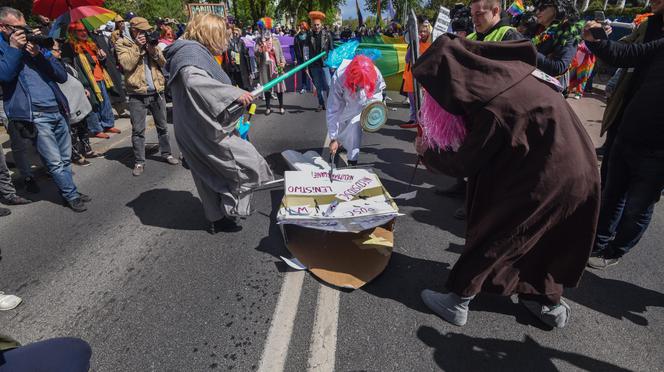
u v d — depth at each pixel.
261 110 7.68
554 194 1.62
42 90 3.23
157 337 2.05
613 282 2.49
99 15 4.62
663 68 2.12
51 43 3.13
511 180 1.69
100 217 3.41
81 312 2.25
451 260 2.75
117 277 2.57
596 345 2.00
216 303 2.30
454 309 2.08
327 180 2.92
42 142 3.28
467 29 5.10
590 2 21.56
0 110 3.72
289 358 1.92
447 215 3.42
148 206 3.62
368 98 3.50
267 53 7.56
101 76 5.88
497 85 1.57
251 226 3.20
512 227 1.74
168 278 2.54
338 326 2.11
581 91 8.78
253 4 28.78
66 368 1.19
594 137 5.75
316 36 7.04
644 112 2.19
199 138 2.63
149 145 5.50
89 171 4.54
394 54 5.94
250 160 2.72
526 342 2.02
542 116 1.56
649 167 2.26
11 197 3.65
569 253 1.84
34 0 4.39
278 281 2.50
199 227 3.21
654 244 2.92
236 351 1.96
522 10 5.21
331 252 2.73
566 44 2.99
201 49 2.59
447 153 1.87
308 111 7.54
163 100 4.54
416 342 2.01
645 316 2.20
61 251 2.88
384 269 2.57
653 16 2.45
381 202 2.64
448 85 1.62
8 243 3.01
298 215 2.46
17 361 1.11
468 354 1.94
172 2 20.06
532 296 2.03
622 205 2.52
